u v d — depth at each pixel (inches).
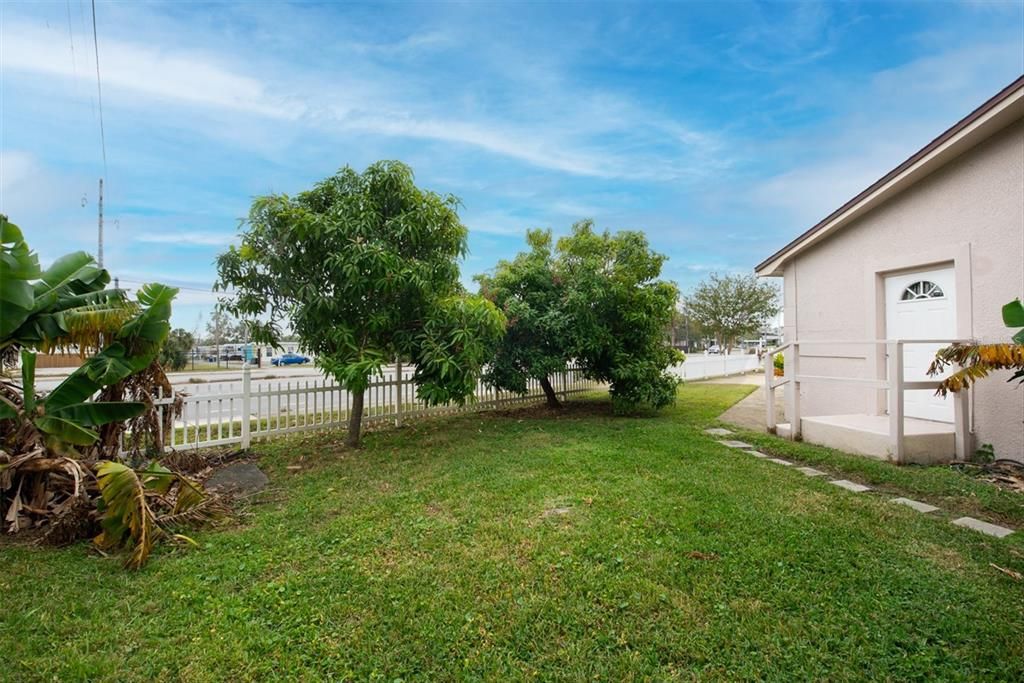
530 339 375.2
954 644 97.2
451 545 143.1
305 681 88.0
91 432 171.5
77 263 202.7
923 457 233.9
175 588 120.2
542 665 91.8
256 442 289.3
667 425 336.2
